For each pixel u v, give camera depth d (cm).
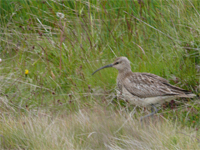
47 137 1002
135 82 1160
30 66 1423
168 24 1467
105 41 1495
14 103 1244
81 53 1422
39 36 1537
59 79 1353
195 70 1299
